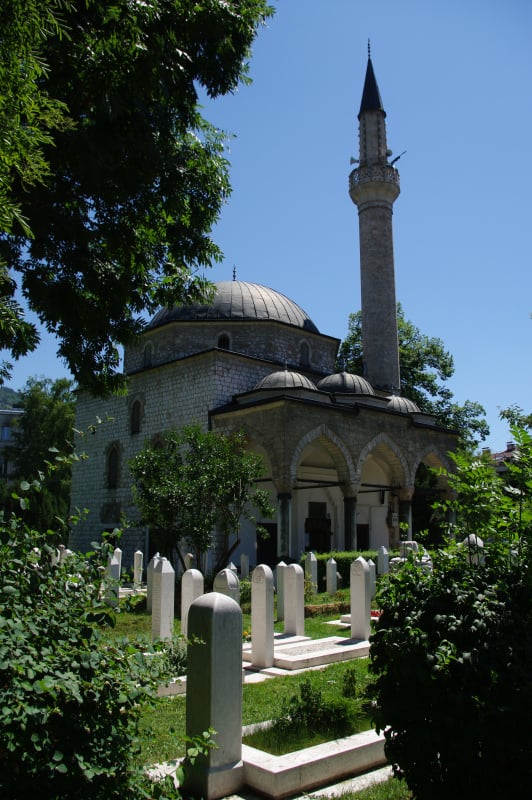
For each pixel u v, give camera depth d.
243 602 16.36
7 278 8.12
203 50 10.65
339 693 7.14
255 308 31.92
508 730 4.03
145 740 3.99
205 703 5.03
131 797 3.57
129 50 8.50
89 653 3.57
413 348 44.00
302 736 5.89
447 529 5.58
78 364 12.52
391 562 5.25
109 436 32.31
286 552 22.53
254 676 9.09
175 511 17.92
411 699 4.27
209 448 19.66
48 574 4.00
